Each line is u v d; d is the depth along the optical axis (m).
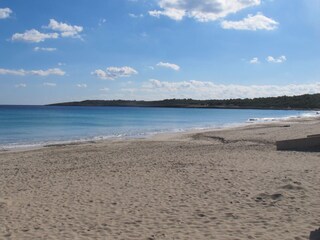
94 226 7.88
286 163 15.09
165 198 9.99
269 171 13.11
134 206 9.34
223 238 6.81
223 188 10.73
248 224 7.54
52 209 9.34
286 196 9.46
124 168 15.40
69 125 56.34
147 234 7.24
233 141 28.77
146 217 8.38
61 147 26.48
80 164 17.53
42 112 116.31
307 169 13.35
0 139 34.59
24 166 17.44
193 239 6.84
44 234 7.48
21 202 10.16
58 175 14.47
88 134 40.53
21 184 12.88
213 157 17.56
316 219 7.64
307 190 9.94
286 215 8.01
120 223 8.02
